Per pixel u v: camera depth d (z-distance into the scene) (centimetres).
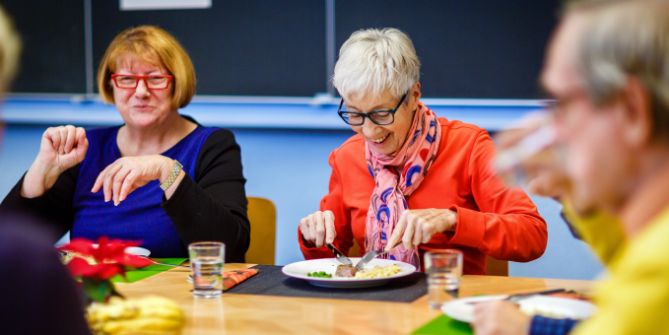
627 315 75
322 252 209
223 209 215
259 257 249
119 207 232
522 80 344
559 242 348
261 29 365
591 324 82
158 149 239
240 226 220
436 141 211
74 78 384
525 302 142
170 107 236
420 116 212
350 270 178
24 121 392
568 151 85
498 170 99
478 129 215
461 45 348
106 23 379
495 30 344
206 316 149
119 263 145
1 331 83
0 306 83
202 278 164
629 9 79
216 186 229
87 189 237
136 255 196
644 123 78
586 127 81
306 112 365
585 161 82
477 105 349
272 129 375
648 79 77
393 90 199
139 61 230
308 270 189
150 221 228
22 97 389
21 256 85
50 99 388
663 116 78
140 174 203
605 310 80
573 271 348
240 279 179
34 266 85
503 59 345
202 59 373
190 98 240
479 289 168
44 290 85
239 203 226
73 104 387
